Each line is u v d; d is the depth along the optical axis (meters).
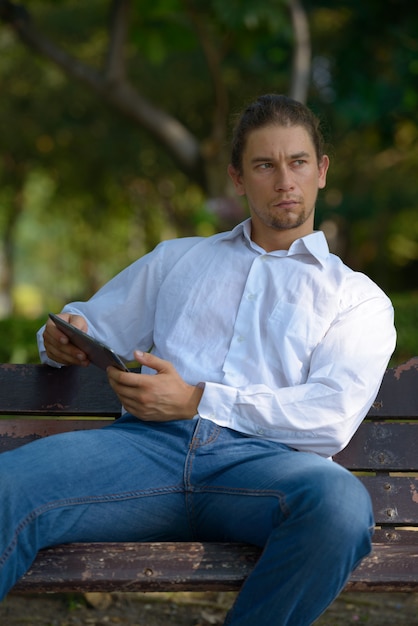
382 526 4.30
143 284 4.48
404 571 3.54
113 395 4.51
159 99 24.73
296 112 4.24
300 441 3.89
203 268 4.35
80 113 26.11
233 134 4.44
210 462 3.83
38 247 45.59
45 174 29.50
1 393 4.50
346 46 14.79
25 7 14.62
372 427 4.38
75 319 4.42
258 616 3.39
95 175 28.47
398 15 14.41
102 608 5.22
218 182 14.60
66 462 3.74
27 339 11.41
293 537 3.35
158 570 3.51
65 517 3.67
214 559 3.54
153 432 3.95
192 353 4.21
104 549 3.59
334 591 3.38
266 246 4.32
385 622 5.07
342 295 4.14
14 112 26.14
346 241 28.34
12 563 3.48
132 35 14.34
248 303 4.19
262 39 13.73
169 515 3.84
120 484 3.79
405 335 12.02
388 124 15.68
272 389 4.00
